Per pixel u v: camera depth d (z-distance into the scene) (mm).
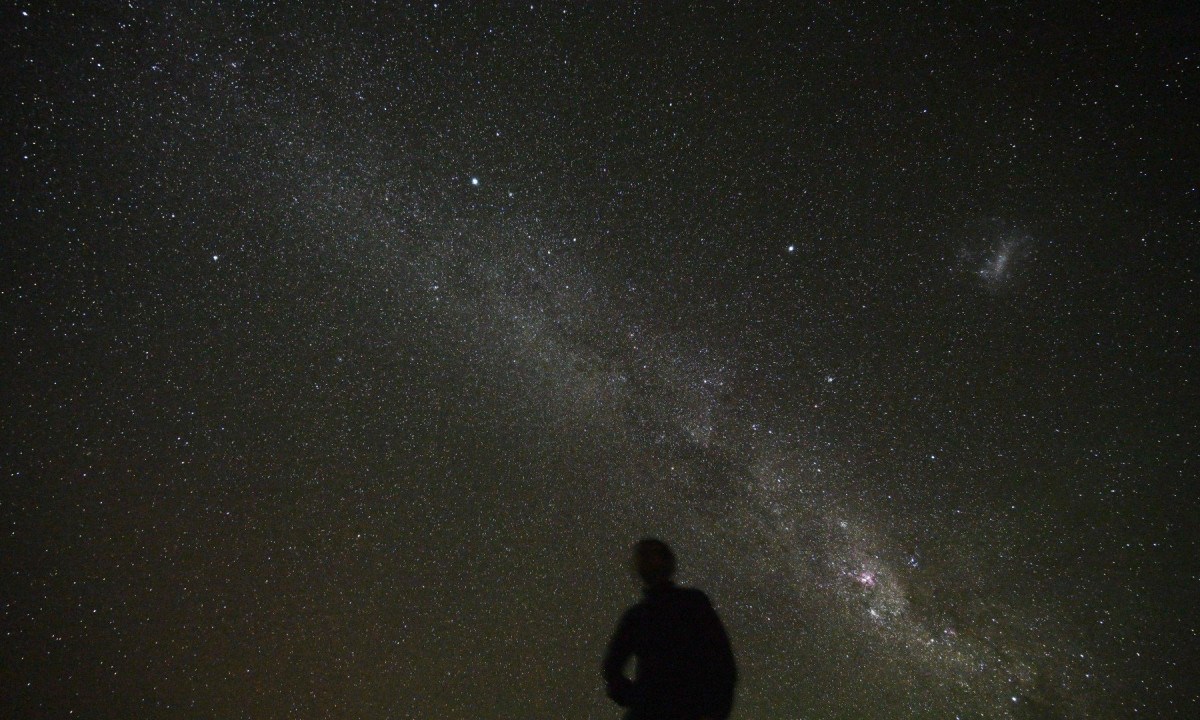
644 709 2123
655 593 2275
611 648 2246
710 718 2123
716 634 2215
